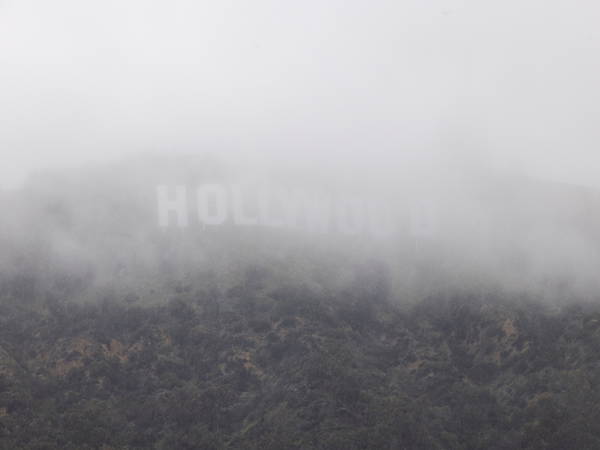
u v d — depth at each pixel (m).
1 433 92.81
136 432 100.69
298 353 113.69
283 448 96.19
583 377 104.19
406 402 105.00
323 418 100.62
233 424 105.00
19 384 102.50
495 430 102.69
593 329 113.81
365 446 95.81
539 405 103.44
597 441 94.44
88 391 107.19
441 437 101.50
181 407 105.62
